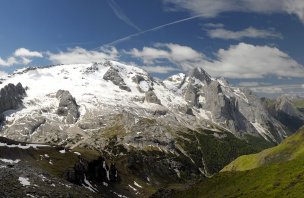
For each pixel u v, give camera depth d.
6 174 179.12
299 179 184.62
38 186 179.12
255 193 188.88
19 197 158.25
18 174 185.25
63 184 199.62
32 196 164.00
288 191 174.88
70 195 184.88
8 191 160.38
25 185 174.62
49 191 178.25
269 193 180.25
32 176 189.50
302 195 162.38
